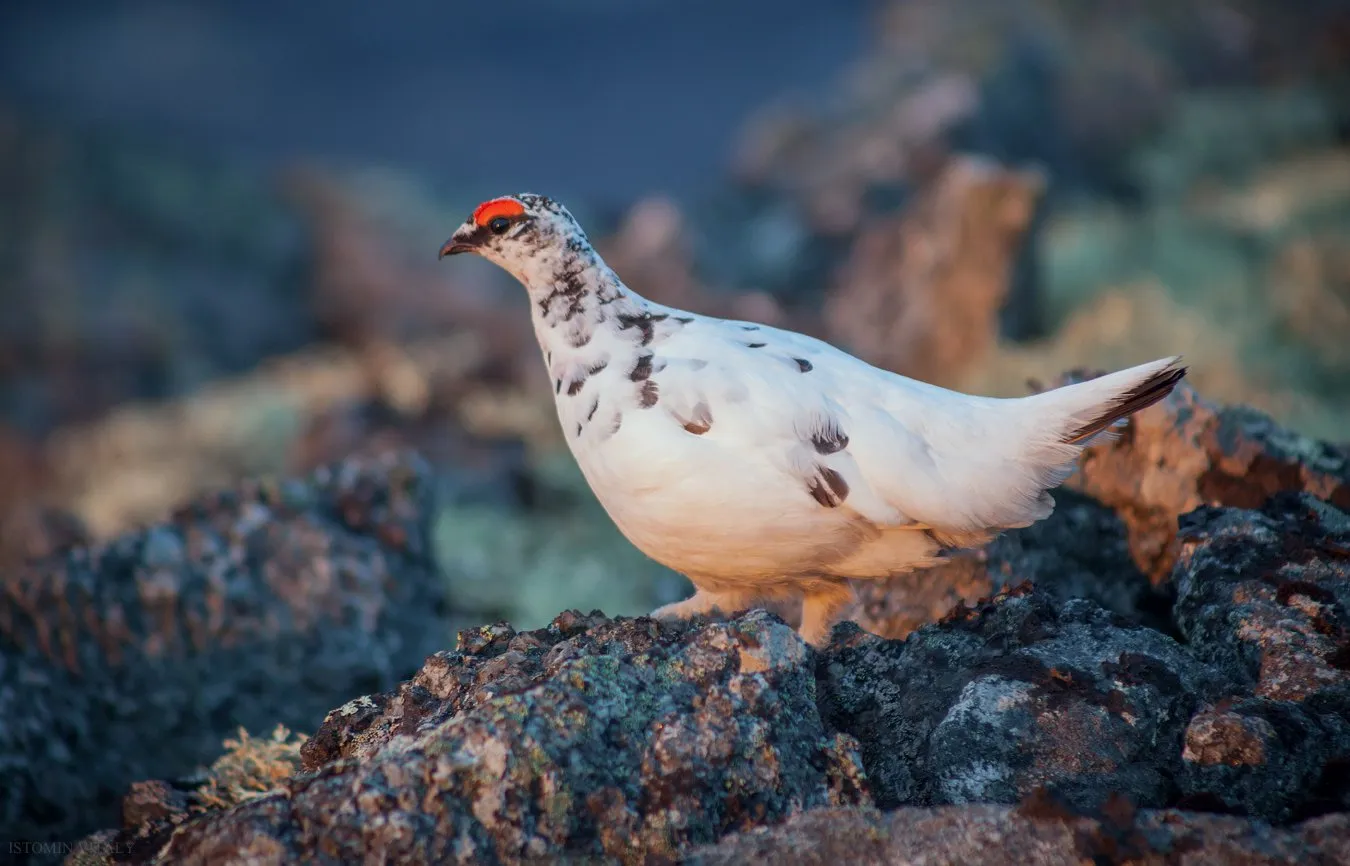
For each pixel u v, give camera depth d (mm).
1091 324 21406
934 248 21766
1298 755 5238
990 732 5504
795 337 6688
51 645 9234
